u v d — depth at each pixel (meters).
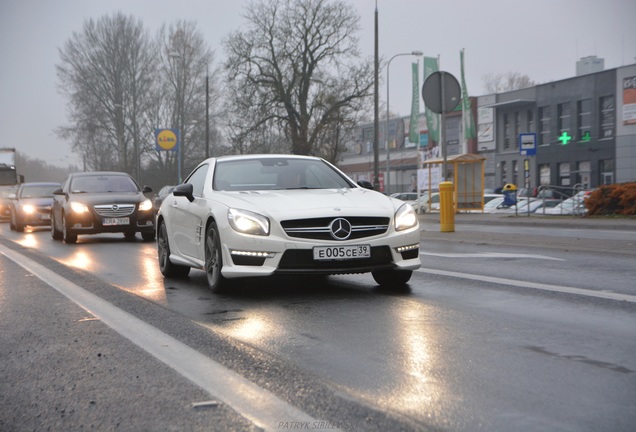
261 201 7.18
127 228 16.39
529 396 3.58
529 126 52.97
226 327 5.57
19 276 9.67
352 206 7.04
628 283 7.46
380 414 3.36
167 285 8.29
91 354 4.81
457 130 58.81
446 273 8.56
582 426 3.14
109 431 3.29
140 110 66.06
